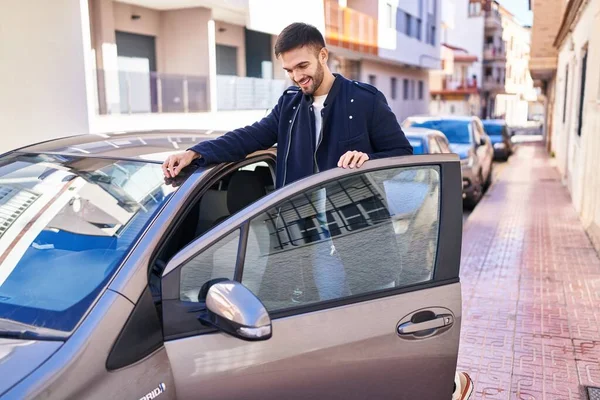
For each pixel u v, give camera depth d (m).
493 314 5.19
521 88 80.25
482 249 7.70
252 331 1.73
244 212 1.99
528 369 4.09
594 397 3.70
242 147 2.51
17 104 9.48
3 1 9.20
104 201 2.22
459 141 12.77
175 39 15.62
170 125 13.65
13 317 1.82
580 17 11.39
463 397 2.97
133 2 14.38
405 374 2.20
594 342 4.54
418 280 2.28
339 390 2.06
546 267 6.77
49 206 2.29
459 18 57.06
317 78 2.42
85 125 9.96
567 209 10.85
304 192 2.10
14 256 2.09
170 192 2.20
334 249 2.15
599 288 5.93
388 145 2.49
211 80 15.02
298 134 2.53
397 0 26.02
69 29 9.68
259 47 19.38
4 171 2.58
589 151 8.78
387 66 28.05
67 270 1.97
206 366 1.84
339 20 20.11
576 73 12.12
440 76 48.59
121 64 14.67
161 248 2.01
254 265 1.99
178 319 1.83
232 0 14.66
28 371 1.56
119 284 1.81
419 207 2.32
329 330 2.04
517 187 14.28
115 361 1.69
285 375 1.95
